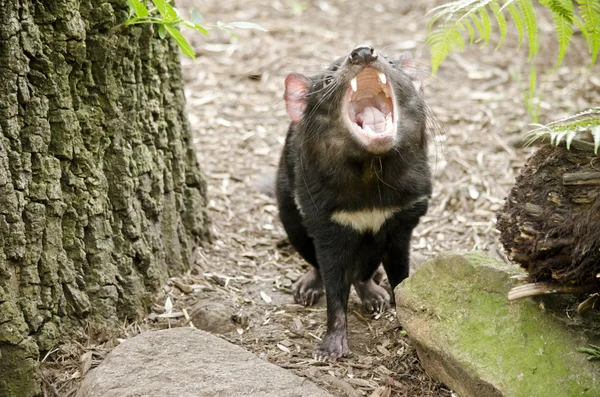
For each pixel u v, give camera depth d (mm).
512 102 7625
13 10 3602
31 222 3846
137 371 3760
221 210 6031
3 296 3734
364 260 4879
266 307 4875
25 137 3787
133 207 4445
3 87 3639
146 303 4559
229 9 10070
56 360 4039
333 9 10172
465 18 4902
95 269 4230
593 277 3271
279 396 3586
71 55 3938
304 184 4664
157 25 4598
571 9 4004
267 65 8547
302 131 4645
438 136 7047
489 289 3758
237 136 7285
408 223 4691
